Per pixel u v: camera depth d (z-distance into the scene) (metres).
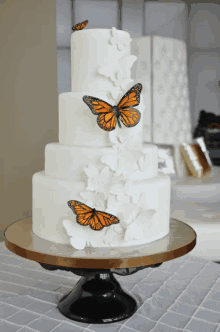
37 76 1.99
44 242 1.00
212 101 2.68
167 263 1.27
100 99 0.94
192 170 2.38
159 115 2.55
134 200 0.97
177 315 1.01
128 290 1.11
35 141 2.03
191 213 1.84
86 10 2.33
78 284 1.07
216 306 1.04
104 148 0.99
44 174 1.06
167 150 2.42
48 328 0.96
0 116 1.95
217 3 2.56
